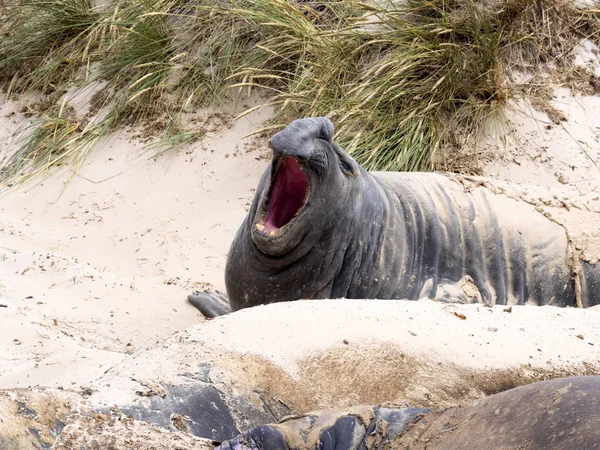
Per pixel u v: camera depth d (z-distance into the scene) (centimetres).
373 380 1348
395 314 1484
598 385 1055
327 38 3738
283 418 1219
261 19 3828
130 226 3288
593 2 3925
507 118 3512
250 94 3753
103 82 3991
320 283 2395
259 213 2336
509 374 1375
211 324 1423
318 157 2261
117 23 4028
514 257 2695
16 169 3712
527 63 3734
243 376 1301
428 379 1359
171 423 1180
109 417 1123
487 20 3709
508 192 2819
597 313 1578
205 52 3894
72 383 1781
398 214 2598
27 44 4231
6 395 1099
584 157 3397
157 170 3541
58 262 2827
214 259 3055
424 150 3356
